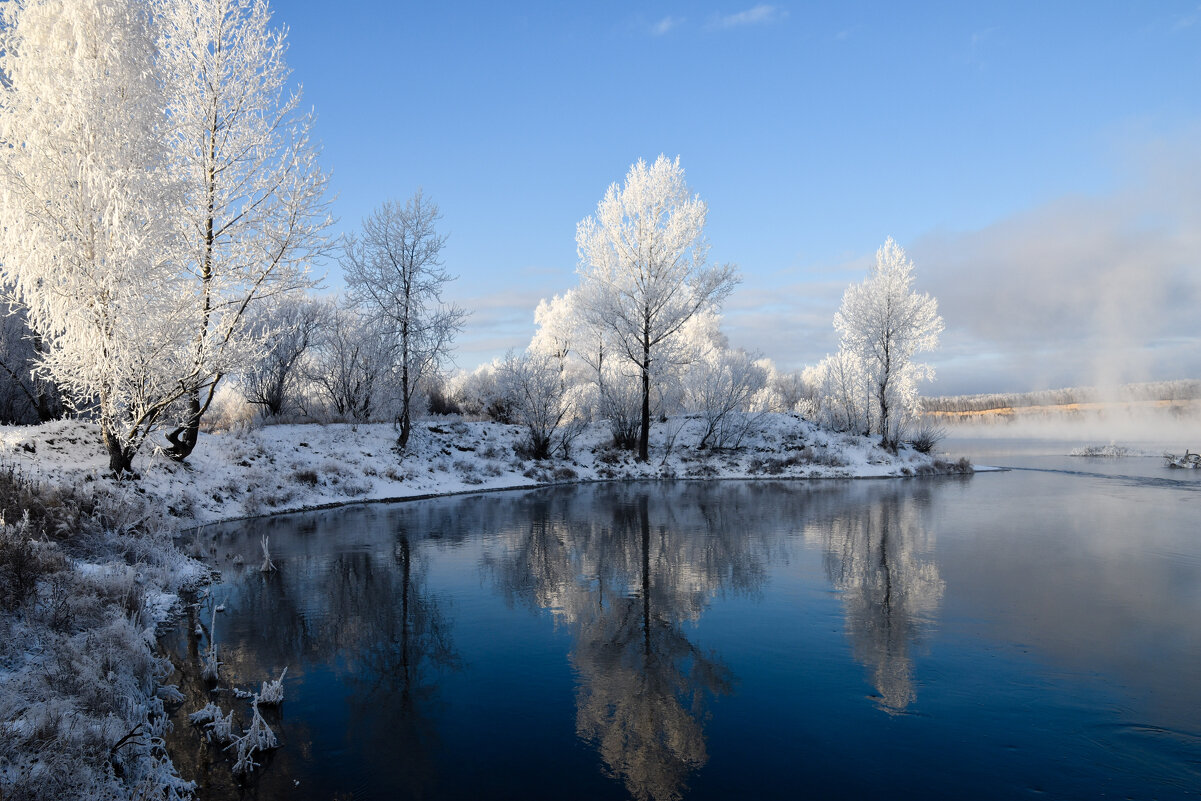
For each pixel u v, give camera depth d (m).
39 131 15.49
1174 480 31.27
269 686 7.55
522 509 22.58
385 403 33.28
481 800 5.56
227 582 12.75
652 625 10.40
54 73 15.91
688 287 34.28
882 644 9.48
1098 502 23.70
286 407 32.62
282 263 18.84
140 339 15.66
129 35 16.58
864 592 12.20
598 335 37.09
